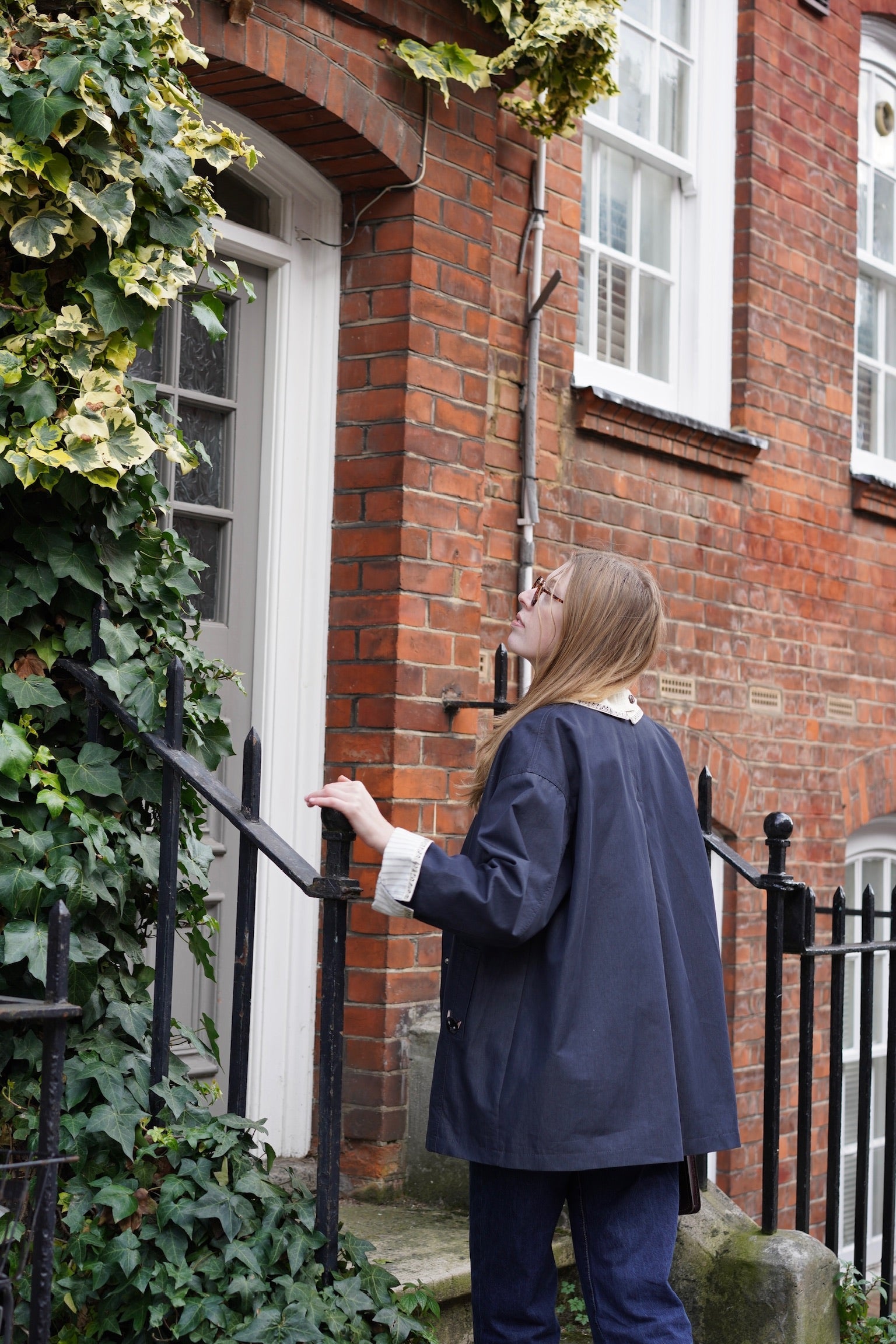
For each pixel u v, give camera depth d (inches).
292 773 156.6
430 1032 149.3
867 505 241.9
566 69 165.8
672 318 219.1
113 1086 99.7
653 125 214.8
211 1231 97.6
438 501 157.5
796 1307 124.7
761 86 222.8
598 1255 88.8
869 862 263.7
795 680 226.7
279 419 156.3
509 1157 84.7
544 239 180.7
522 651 99.7
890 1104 152.2
